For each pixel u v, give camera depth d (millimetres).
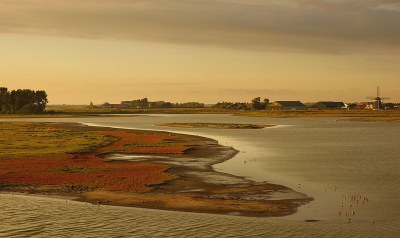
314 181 41344
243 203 32188
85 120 196375
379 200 33281
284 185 39344
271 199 33688
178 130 121938
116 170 47000
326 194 35500
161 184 39438
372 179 42312
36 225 26156
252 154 63406
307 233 24844
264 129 127000
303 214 29156
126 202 32188
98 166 49938
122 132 110312
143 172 45719
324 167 50250
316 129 126938
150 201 32531
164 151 66625
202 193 35812
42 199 32938
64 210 29547
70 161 53969
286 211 29906
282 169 48812
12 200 32500
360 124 158000
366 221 27531
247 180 41906
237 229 25562
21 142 77562
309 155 62031
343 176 44031
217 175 44719
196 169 48781
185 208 30516
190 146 74938
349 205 31641
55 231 25062
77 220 27188
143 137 93812
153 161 55438
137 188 37406
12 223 26500
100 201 32344
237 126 137250
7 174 43812
